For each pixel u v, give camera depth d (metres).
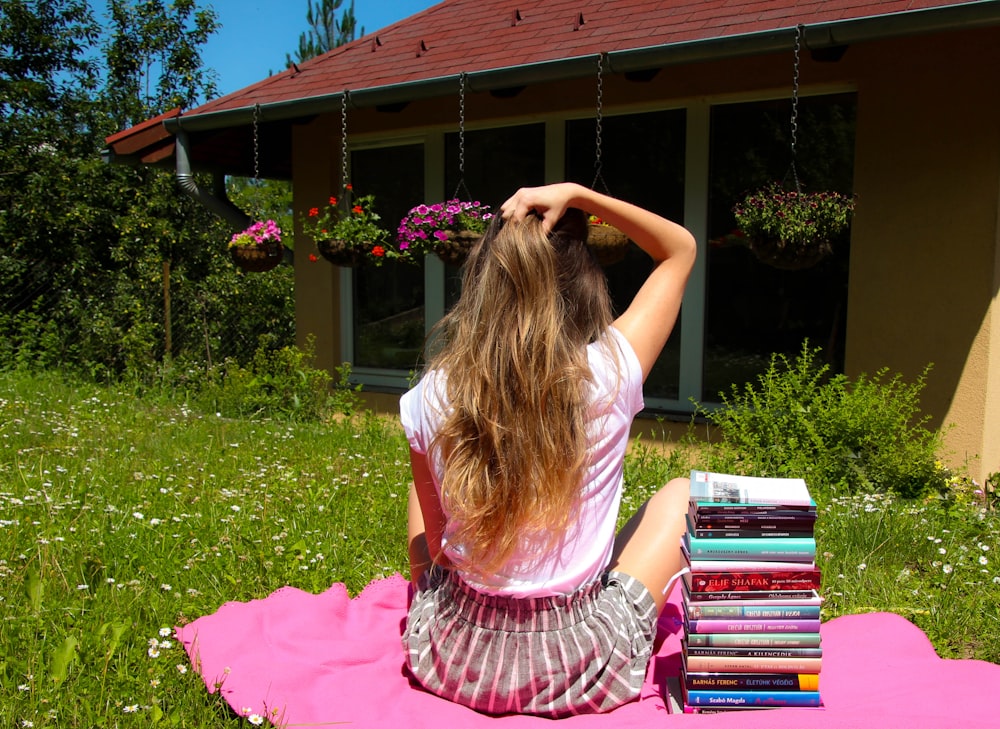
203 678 2.28
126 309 9.41
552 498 1.89
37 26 11.19
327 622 2.66
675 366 6.04
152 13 12.24
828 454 4.89
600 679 1.99
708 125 5.77
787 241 4.62
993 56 4.78
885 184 5.18
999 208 4.82
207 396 7.52
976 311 4.94
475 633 2.00
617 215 2.20
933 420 5.14
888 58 5.09
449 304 6.98
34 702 2.24
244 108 6.81
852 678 2.24
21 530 3.57
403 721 1.96
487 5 7.56
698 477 2.11
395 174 7.24
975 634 3.06
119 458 5.14
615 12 6.17
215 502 4.29
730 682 2.01
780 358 5.71
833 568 3.60
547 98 6.28
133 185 10.88
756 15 5.11
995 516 4.38
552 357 1.91
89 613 2.86
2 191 10.20
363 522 4.06
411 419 2.10
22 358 8.84
